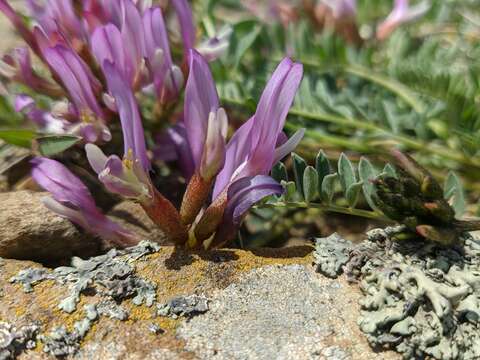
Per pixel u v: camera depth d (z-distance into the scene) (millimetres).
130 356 81
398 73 131
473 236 96
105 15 112
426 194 87
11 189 116
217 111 87
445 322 80
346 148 129
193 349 81
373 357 81
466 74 129
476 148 121
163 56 108
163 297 87
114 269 88
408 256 88
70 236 98
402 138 124
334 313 86
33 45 114
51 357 80
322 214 119
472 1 157
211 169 88
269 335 83
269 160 90
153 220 91
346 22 140
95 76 112
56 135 104
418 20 153
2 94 119
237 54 134
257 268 91
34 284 88
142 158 90
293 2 149
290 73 86
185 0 112
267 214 119
